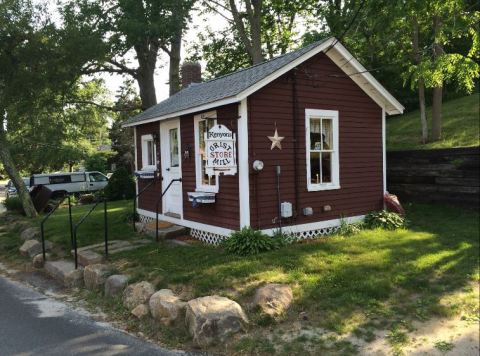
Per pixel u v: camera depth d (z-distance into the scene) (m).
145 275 6.98
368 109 10.25
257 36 21.31
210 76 27.00
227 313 5.05
